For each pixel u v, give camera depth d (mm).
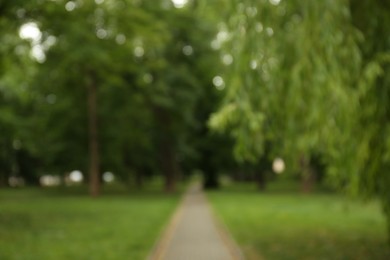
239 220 18562
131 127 42188
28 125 39406
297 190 49312
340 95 6523
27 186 56500
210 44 40906
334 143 6867
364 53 8359
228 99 6973
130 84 38875
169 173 43812
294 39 7316
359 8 8484
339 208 24078
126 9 21484
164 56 39219
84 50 23281
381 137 7613
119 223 17391
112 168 44844
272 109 7203
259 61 7043
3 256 10484
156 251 11344
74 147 41938
